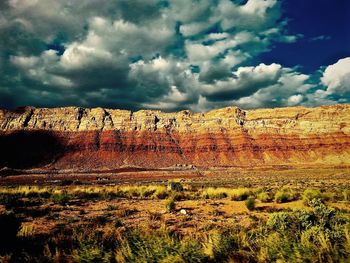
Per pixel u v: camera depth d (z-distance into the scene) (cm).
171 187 3225
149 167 19362
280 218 972
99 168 18888
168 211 1752
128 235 873
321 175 8100
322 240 694
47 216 1570
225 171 14075
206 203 2147
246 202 1816
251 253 723
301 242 701
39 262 712
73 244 866
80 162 19538
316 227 782
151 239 789
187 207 1950
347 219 969
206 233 1085
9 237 858
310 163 19225
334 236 729
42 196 2759
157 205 2053
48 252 766
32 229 1191
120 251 727
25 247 838
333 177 6925
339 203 2050
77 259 704
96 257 706
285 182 5428
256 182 5706
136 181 7962
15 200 2131
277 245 698
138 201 2325
